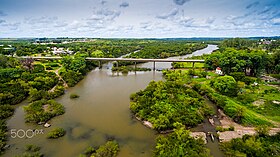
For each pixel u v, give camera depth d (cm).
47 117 5250
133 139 4412
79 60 11006
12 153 3888
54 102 6103
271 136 4278
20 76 8138
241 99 6425
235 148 3888
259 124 4869
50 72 9288
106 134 4622
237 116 5138
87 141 4347
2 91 6384
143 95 6531
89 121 5234
